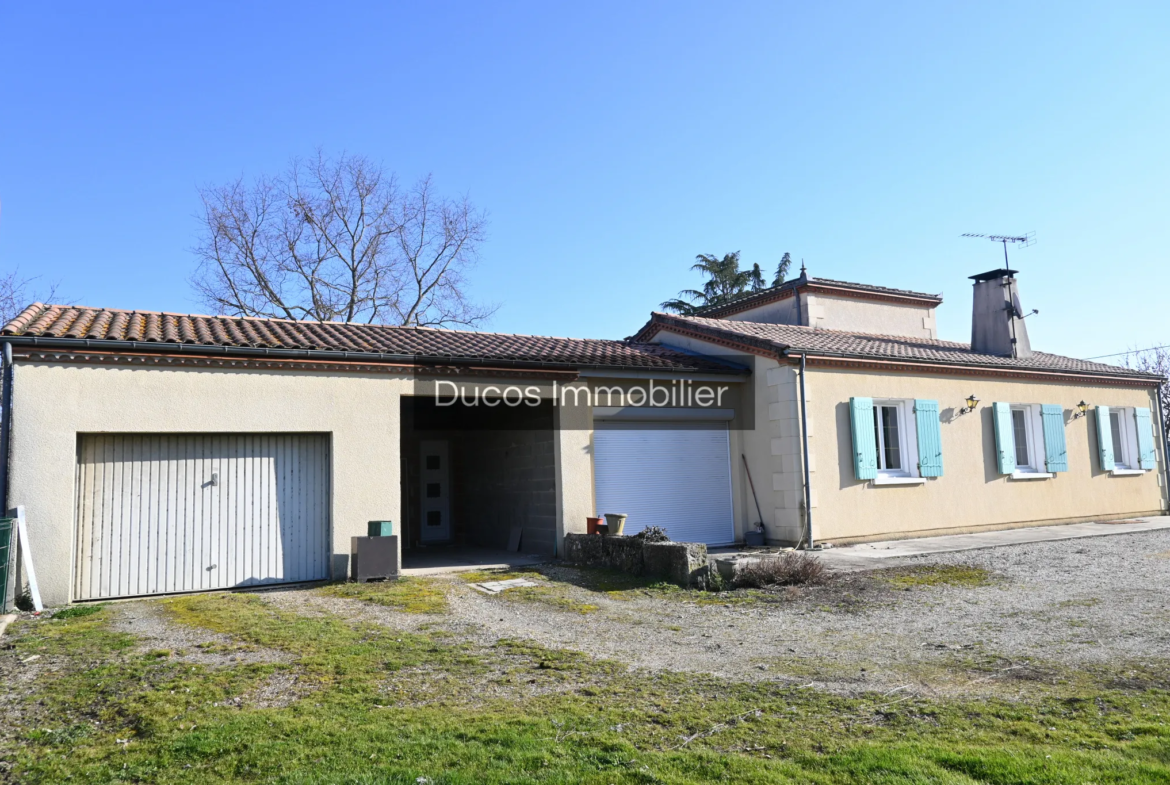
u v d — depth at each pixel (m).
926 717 4.94
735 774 4.04
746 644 7.02
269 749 4.41
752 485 14.12
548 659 6.43
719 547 13.70
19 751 4.50
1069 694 5.30
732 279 44.34
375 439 10.76
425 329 14.45
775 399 13.62
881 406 14.76
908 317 20.86
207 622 7.77
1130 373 18.44
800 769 4.11
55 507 8.80
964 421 15.51
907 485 14.42
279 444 10.38
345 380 10.64
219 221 27.59
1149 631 6.97
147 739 4.64
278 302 28.20
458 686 5.68
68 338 8.93
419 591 9.55
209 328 11.20
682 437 13.88
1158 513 18.72
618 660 6.45
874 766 4.08
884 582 9.80
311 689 5.59
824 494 13.35
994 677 5.78
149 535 9.54
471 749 4.39
